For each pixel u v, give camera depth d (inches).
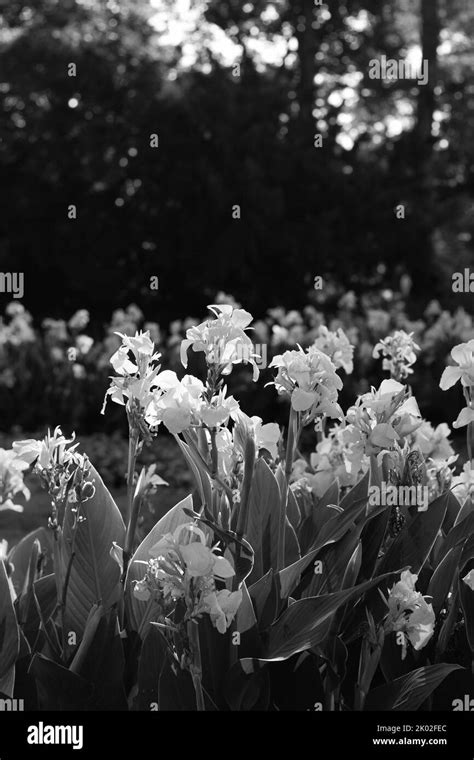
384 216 712.4
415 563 83.7
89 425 381.1
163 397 74.7
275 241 690.8
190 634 70.6
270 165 708.0
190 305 737.6
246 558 74.7
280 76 784.3
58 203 735.1
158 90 734.5
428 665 81.3
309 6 865.5
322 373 79.4
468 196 890.1
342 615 80.0
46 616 89.4
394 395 82.9
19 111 769.6
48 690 75.3
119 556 80.7
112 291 730.8
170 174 705.0
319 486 107.8
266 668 73.6
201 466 79.3
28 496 94.7
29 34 775.1
